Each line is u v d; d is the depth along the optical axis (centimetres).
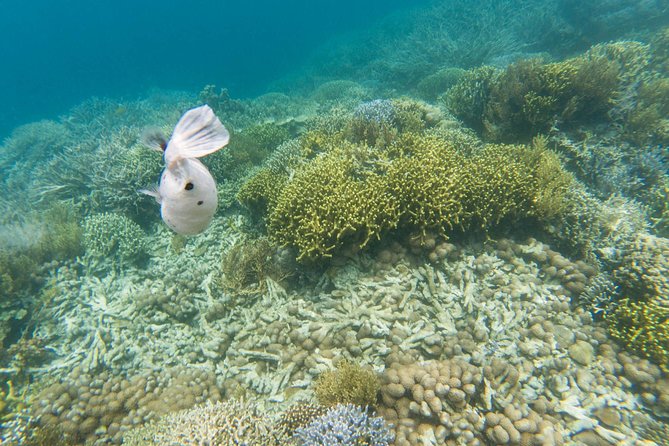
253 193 147
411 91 367
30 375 115
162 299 124
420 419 83
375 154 142
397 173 119
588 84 164
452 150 139
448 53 388
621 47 198
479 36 395
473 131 196
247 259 124
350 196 112
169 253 158
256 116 353
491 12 428
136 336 119
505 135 185
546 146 169
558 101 172
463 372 85
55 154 283
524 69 181
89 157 219
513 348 97
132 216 184
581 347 98
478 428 80
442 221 114
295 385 97
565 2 362
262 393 98
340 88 411
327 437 75
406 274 112
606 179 152
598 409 88
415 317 103
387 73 421
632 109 168
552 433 79
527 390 89
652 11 313
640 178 155
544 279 114
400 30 598
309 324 105
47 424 91
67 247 158
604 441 83
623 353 98
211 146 42
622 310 102
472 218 119
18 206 220
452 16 467
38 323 131
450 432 80
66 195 208
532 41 376
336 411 79
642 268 107
